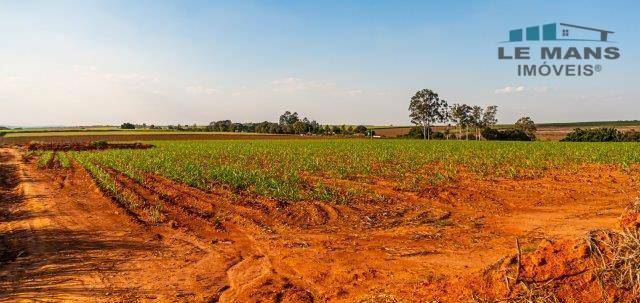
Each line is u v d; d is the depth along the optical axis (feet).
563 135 347.97
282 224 38.17
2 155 141.49
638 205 20.86
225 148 146.82
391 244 31.42
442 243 31.45
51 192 57.00
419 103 314.55
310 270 26.17
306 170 76.48
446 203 46.39
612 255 18.19
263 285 23.91
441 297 19.60
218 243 32.89
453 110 321.73
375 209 43.50
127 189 56.90
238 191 54.44
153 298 22.65
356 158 97.60
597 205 44.06
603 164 80.28
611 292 17.21
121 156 109.40
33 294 23.30
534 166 77.25
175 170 72.69
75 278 25.59
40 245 32.42
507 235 33.32
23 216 42.65
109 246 32.17
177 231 36.52
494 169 74.90
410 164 83.87
